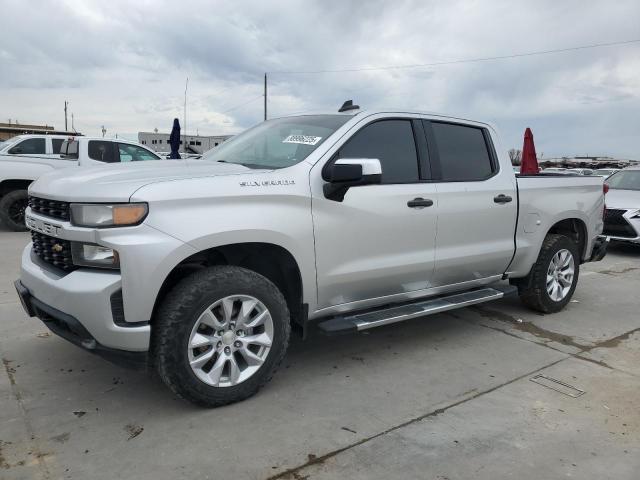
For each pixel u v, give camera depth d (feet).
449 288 14.62
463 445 9.45
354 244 11.98
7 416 10.07
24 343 13.71
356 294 12.49
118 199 9.23
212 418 10.16
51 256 10.53
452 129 14.65
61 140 37.52
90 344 9.60
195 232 9.62
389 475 8.52
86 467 8.51
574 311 18.31
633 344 15.05
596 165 103.65
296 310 11.77
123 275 9.14
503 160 15.71
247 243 10.67
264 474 8.45
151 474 8.36
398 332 15.64
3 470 8.36
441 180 13.88
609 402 11.30
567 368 13.16
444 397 11.36
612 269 26.14
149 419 10.07
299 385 11.79
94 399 10.82
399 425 10.09
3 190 32.07
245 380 10.64
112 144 34.99
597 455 9.25
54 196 10.07
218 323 10.18
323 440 9.48
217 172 10.80
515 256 15.92
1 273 20.97
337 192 11.38
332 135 12.10
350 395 11.34
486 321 16.90
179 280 10.55
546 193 16.65
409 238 12.98
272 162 12.12
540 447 9.45
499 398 11.37
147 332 9.38
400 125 13.43
